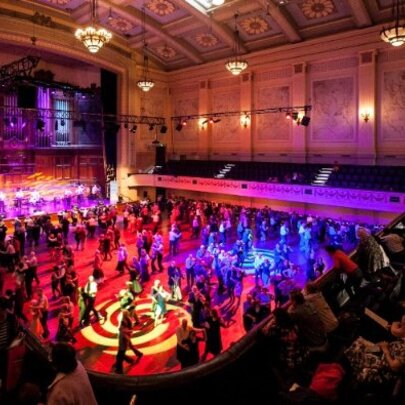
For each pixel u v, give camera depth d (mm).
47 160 26594
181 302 11680
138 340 9625
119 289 12656
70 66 26797
